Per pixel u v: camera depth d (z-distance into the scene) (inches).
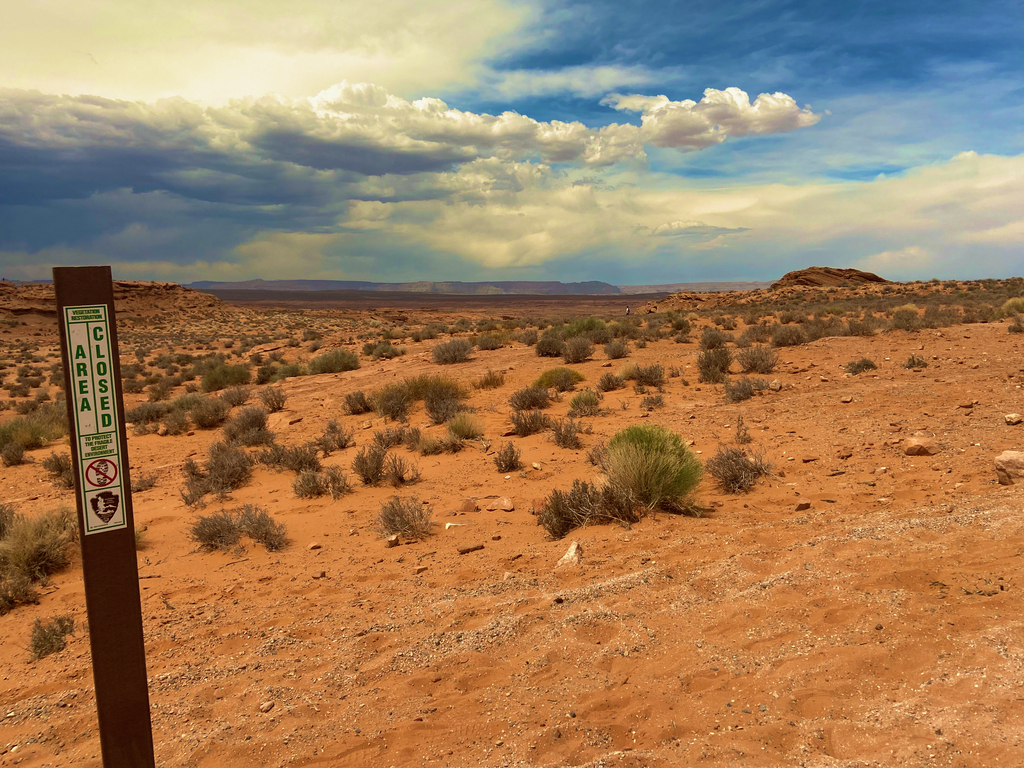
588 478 372.2
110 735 102.9
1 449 631.8
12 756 148.9
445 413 584.4
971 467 319.9
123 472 99.9
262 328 3366.1
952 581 184.7
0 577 271.6
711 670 155.1
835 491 314.3
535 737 134.7
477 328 1711.4
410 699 156.3
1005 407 443.5
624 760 122.9
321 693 162.1
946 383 557.6
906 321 992.2
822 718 130.9
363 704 155.5
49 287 3425.2
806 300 2493.8
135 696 104.3
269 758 136.5
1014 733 115.5
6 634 230.2
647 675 157.1
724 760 120.8
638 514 300.2
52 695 177.9
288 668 178.4
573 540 274.1
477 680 162.9
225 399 861.8
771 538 246.2
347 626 205.0
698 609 188.7
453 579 241.4
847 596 182.5
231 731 146.3
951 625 159.5
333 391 884.0
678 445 332.2
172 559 297.1
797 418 484.1
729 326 1317.7
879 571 196.5
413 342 1549.0
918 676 140.3
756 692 143.3
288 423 674.8
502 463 406.9
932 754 113.9
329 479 394.6
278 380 1087.6
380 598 228.4
